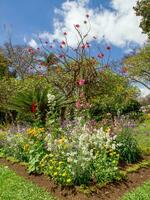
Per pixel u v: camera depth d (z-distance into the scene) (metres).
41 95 16.44
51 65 22.55
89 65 21.73
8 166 12.73
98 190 10.36
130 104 29.14
